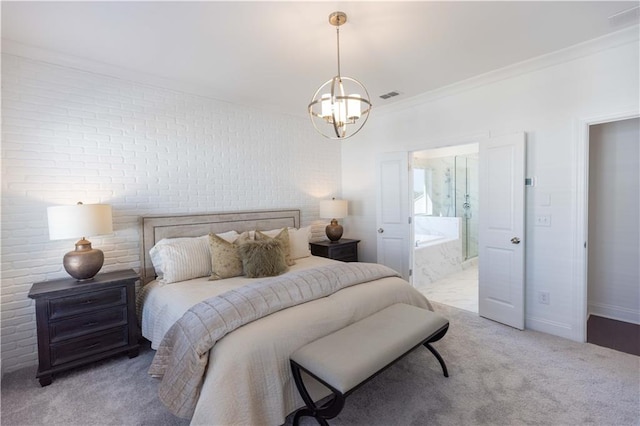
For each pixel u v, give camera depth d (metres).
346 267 2.75
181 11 2.07
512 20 2.25
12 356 2.53
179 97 3.40
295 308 2.08
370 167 4.67
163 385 1.75
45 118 2.65
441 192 6.84
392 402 2.03
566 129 2.83
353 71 3.10
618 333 3.01
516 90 3.12
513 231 3.12
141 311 2.87
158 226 3.20
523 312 3.09
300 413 1.79
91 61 2.78
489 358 2.55
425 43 2.56
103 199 2.94
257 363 1.70
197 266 2.91
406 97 3.90
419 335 2.04
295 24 2.25
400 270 4.27
